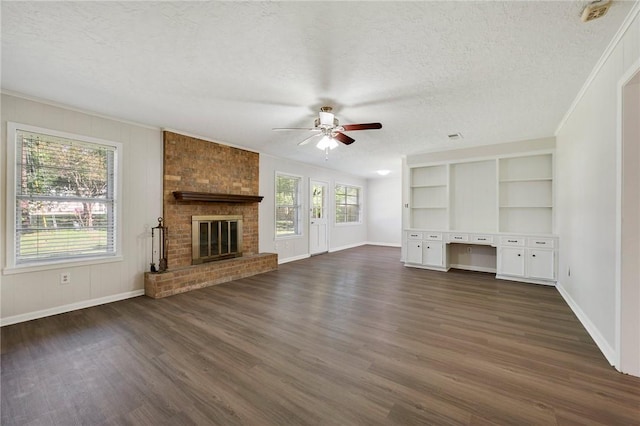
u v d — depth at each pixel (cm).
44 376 198
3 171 283
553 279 427
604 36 196
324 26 186
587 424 151
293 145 509
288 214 656
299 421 156
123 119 367
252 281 462
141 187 387
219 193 466
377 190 944
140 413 162
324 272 530
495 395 176
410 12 173
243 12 172
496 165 493
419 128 402
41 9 167
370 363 214
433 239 547
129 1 162
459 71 244
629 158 197
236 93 288
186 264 433
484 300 363
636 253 196
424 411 163
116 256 362
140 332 268
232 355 226
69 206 330
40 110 304
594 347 238
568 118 351
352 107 323
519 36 196
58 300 317
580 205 305
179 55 221
